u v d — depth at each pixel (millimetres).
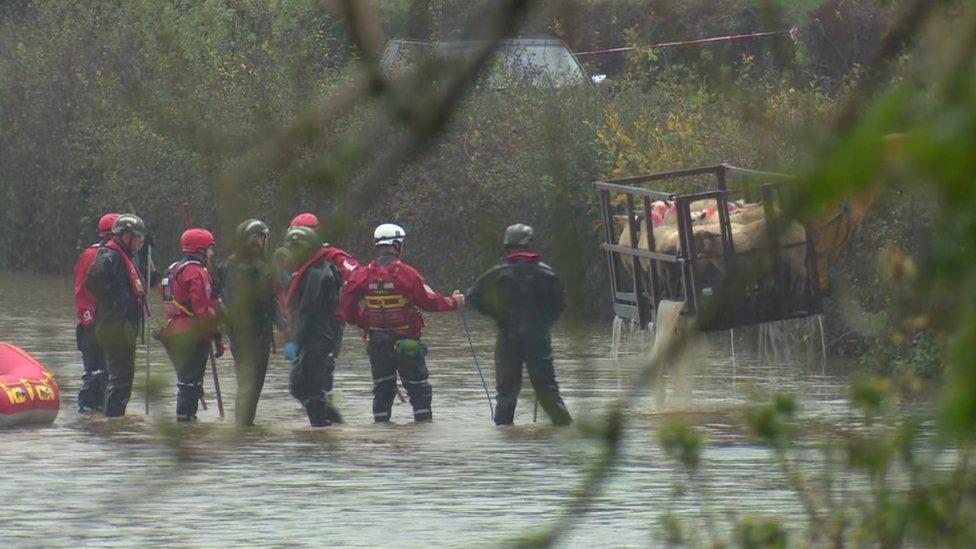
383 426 56062
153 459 10453
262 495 39750
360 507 38219
